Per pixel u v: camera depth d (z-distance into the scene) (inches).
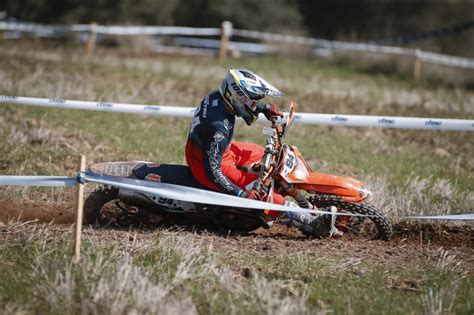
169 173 939.3
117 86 1995.6
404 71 3024.1
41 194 1079.6
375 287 782.5
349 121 1163.3
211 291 737.6
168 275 768.3
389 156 1485.0
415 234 1019.3
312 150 1467.8
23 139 1330.0
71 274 748.0
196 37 4414.4
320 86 2370.8
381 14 4771.2
